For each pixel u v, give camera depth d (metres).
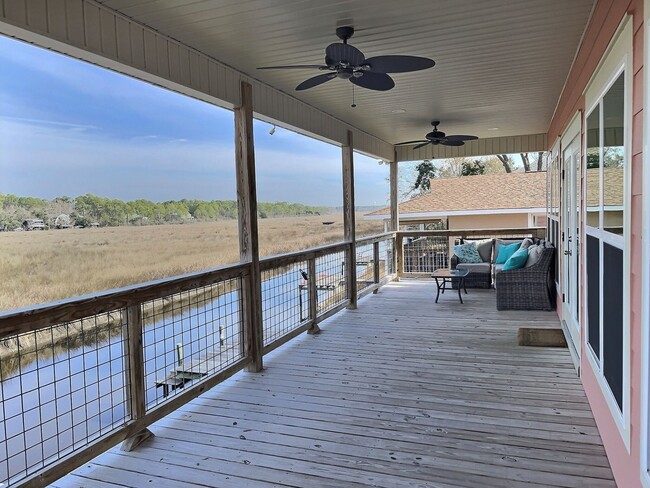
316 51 3.71
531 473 2.45
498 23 3.24
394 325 5.80
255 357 4.21
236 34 3.32
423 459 2.64
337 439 2.91
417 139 8.54
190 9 2.89
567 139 4.73
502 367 4.14
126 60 3.00
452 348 4.75
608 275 2.45
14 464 2.99
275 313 4.83
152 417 2.98
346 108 5.88
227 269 3.86
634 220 1.87
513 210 11.94
